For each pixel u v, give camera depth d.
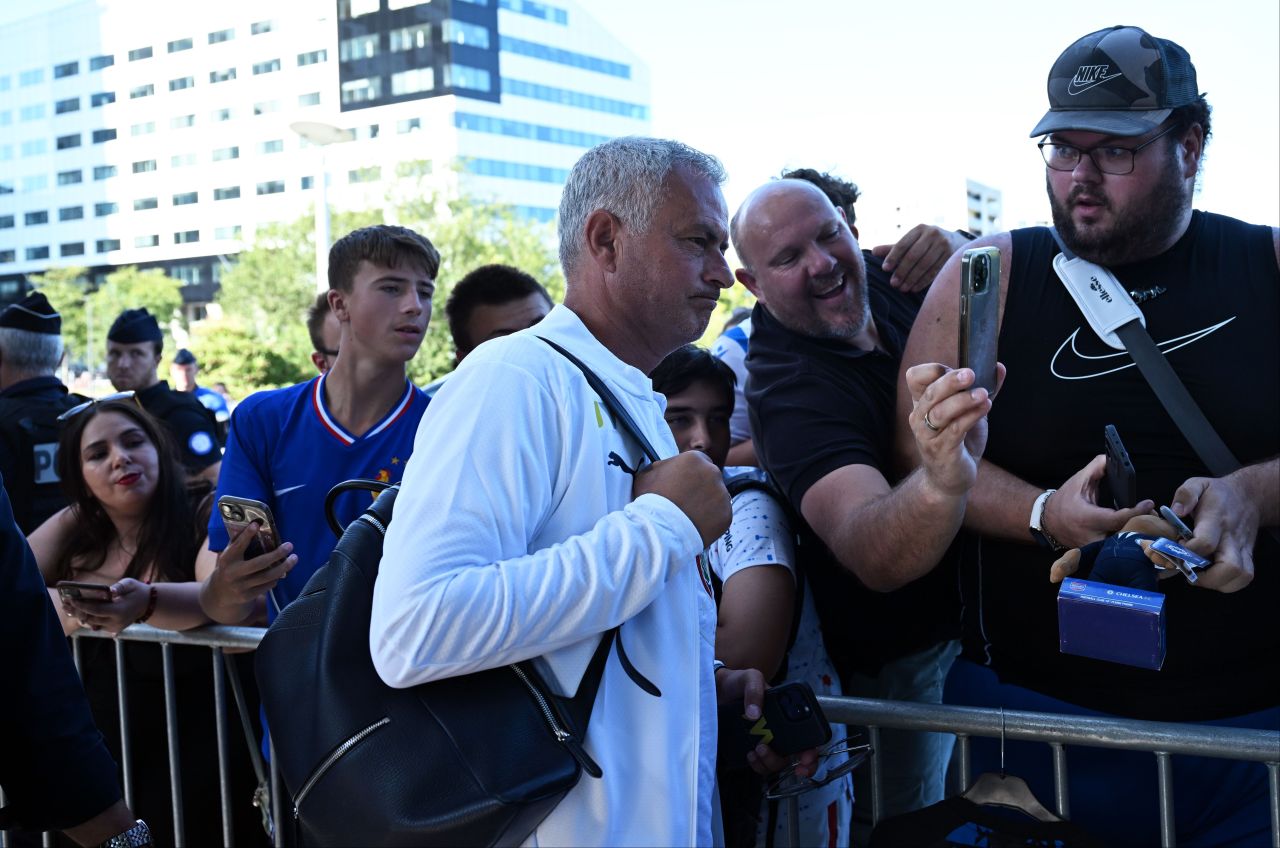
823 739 1.69
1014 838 1.72
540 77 102.50
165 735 2.71
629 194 1.42
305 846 1.30
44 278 93.62
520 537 1.27
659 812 1.28
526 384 1.30
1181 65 1.85
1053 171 1.93
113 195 110.44
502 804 1.16
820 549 2.32
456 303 3.11
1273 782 1.68
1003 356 2.03
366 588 1.32
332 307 2.74
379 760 1.21
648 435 1.45
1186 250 1.93
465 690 1.24
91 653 2.76
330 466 2.67
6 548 1.62
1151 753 1.97
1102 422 1.95
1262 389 1.86
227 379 46.81
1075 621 1.64
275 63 101.56
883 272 2.73
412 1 94.38
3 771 1.64
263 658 1.36
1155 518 1.69
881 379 2.38
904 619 2.32
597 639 1.31
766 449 2.34
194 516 2.91
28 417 3.73
